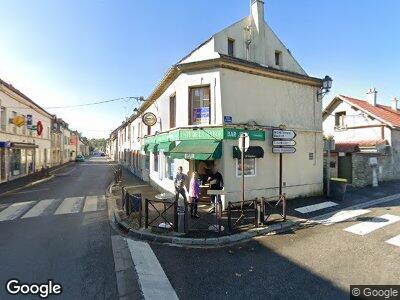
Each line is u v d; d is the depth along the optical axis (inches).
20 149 887.7
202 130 419.5
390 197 490.3
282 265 219.5
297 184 487.5
